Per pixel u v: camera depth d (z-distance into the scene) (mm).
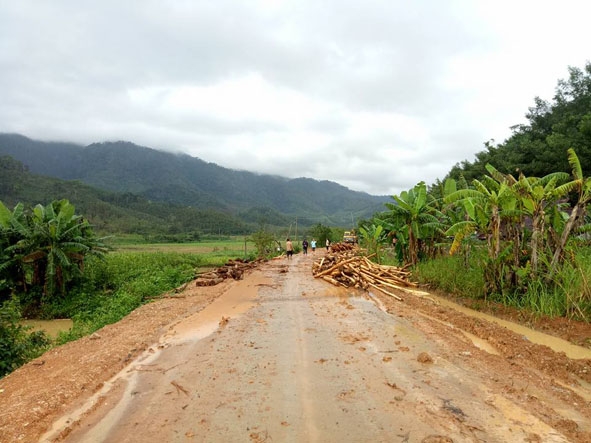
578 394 4324
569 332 6797
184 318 8422
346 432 3418
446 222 13992
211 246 63125
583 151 17859
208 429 3545
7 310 7398
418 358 5301
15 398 4398
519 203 8805
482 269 9625
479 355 5508
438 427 3471
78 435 3523
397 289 11648
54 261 13523
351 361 5305
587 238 10312
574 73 25391
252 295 11352
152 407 4043
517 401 3990
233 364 5305
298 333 6879
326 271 14812
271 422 3637
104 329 7910
